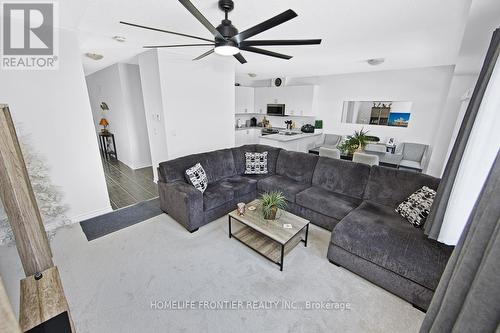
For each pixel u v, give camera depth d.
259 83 7.99
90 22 2.40
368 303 1.85
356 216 2.35
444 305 0.89
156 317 1.71
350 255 2.14
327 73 5.98
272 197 2.59
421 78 4.93
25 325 0.95
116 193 4.05
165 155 4.10
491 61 1.39
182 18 2.30
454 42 2.85
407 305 1.84
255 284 2.03
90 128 2.96
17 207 1.14
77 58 2.71
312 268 2.23
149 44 3.26
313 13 2.13
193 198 2.71
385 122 5.70
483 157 1.42
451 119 4.35
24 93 2.44
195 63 4.06
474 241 0.81
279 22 1.62
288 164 3.74
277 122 7.77
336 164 3.22
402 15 2.12
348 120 6.27
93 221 3.05
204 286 2.00
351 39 2.88
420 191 2.38
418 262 1.77
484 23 1.65
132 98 5.07
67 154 2.83
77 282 2.02
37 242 1.22
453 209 1.61
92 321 1.67
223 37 1.96
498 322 0.68
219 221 3.09
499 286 0.67
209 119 4.53
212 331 1.61
